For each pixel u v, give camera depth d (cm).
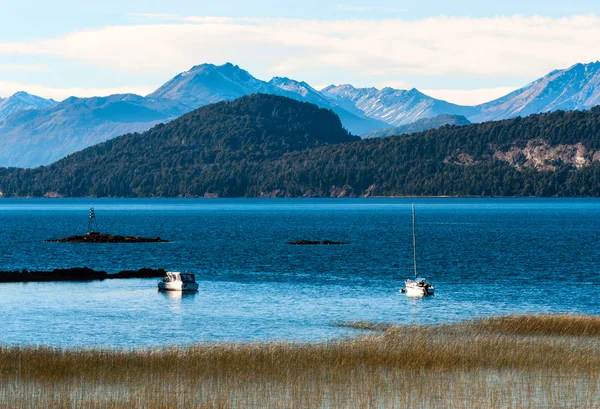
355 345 9325
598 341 10006
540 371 8225
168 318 13550
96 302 15375
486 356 8694
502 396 7350
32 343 11262
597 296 16100
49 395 7212
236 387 7569
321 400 7188
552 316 11556
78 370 8031
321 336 11638
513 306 14812
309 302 15375
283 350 8925
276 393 7400
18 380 7719
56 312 14150
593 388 7600
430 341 9706
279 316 13712
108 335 11975
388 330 11300
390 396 7362
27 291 16812
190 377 7850
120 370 8050
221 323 13012
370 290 17175
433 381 7838
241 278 19500
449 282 18550
